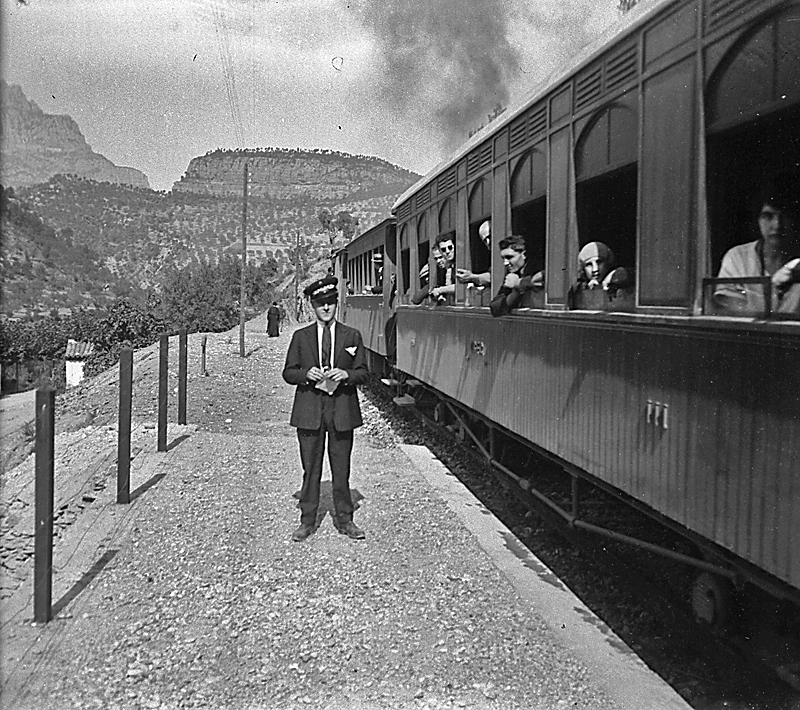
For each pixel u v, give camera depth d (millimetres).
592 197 4641
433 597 4883
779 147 3137
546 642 4250
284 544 5867
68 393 13883
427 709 3527
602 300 4371
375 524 6461
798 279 2754
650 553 5020
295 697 3604
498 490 7641
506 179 6109
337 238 61219
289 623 4445
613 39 4059
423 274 9844
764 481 2881
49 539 4371
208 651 4070
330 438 6125
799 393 2668
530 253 5980
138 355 19578
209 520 6414
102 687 3664
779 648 3455
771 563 2842
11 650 4023
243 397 14453
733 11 3043
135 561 5426
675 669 3932
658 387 3682
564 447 4934
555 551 5863
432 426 10219
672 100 3508
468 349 7387
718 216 3271
